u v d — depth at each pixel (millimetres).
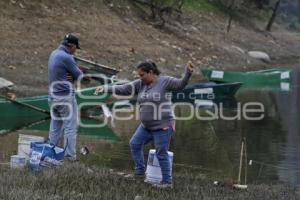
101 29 44219
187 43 50250
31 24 40312
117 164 17125
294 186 14977
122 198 11672
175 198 12000
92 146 20000
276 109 29750
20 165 14336
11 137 21094
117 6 50156
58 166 14102
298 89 37594
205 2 67938
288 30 86625
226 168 17391
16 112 25000
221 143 21234
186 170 16859
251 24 73250
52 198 11211
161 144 13055
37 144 14188
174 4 56500
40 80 32188
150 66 13008
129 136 22094
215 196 12547
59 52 15258
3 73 32125
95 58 39031
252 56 55094
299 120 26531
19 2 42312
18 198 11031
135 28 47656
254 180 15875
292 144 21094
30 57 35438
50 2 44500
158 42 46812
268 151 19969
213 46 52812
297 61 59250
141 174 13922
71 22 43062
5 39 37000
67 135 15453
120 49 42062
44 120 25156
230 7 65312
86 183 12727
